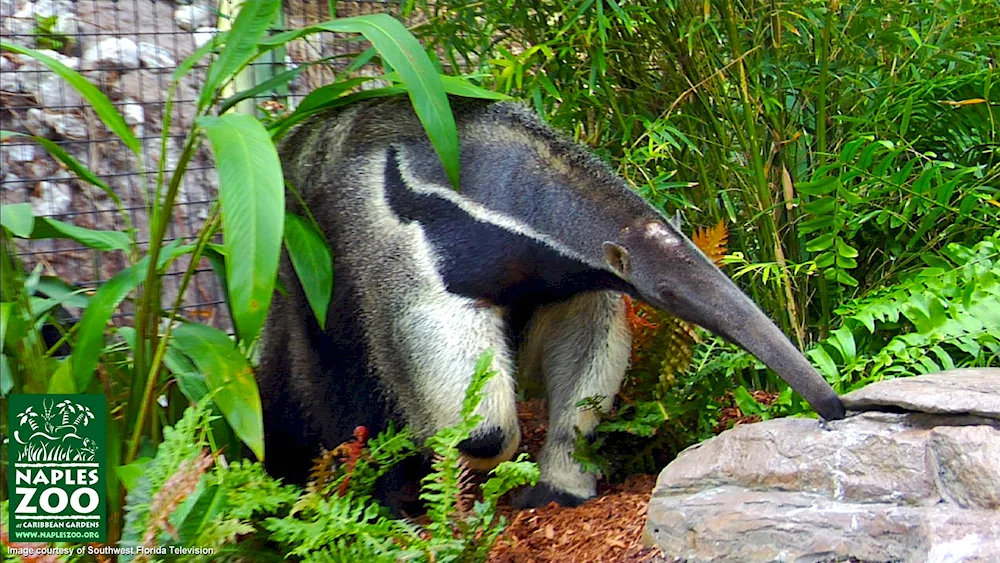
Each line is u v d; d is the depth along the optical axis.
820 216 4.45
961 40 5.00
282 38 3.27
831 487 3.20
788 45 5.09
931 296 4.20
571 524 3.85
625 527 3.71
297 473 4.39
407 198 3.86
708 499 3.36
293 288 4.19
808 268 4.79
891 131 5.02
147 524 2.75
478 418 3.20
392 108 4.06
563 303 4.23
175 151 5.68
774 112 4.91
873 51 5.17
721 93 4.88
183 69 3.28
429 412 3.82
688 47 4.70
